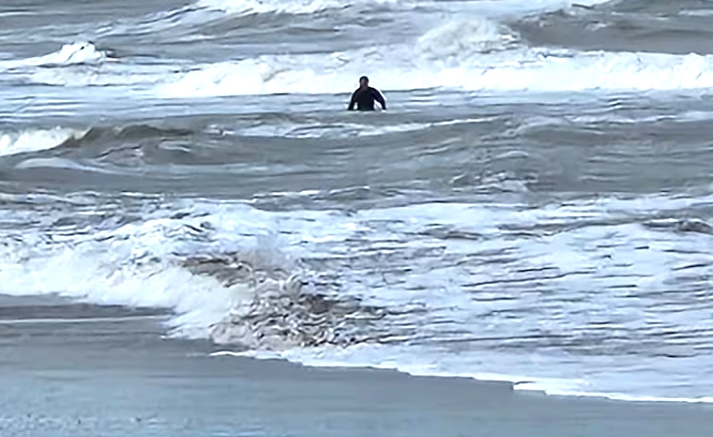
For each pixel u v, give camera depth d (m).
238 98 124.12
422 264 51.34
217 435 32.72
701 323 43.66
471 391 36.75
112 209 64.50
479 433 32.78
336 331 43.09
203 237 54.38
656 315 44.62
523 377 38.16
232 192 71.19
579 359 39.97
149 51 151.38
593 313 44.91
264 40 158.25
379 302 45.94
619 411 34.56
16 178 78.75
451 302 46.16
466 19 144.25
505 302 46.28
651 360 39.72
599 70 127.75
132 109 116.12
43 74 139.50
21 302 48.03
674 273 49.72
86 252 52.69
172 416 34.38
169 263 50.31
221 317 44.81
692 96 117.31
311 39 157.00
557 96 119.31
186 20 172.25
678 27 153.12
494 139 86.06
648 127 91.69
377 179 74.00
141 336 43.53
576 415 34.22
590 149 82.50
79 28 176.50
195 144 88.69
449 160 78.88
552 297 46.91
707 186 69.25
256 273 48.78
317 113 106.12
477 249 53.66
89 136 94.94
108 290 48.97
